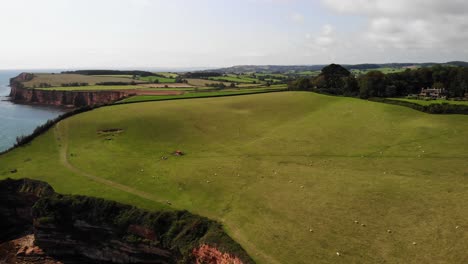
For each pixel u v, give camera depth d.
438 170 47.44
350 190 43.41
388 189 42.75
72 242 43.09
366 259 30.16
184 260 35.38
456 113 74.69
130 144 66.94
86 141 68.94
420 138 62.16
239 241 34.25
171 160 58.34
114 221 41.00
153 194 46.03
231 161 56.69
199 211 41.12
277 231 35.50
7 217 49.25
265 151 61.03
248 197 43.56
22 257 42.31
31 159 60.12
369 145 61.22
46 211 43.53
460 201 38.00
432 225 34.12
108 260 41.59
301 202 41.22
